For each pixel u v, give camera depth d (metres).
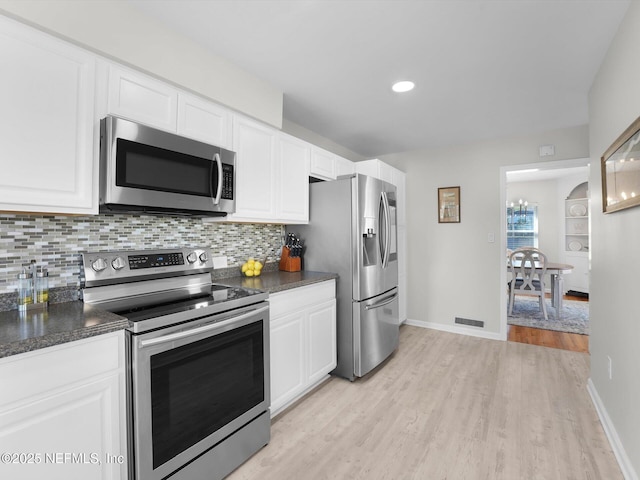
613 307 1.91
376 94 2.62
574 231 6.68
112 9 1.53
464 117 3.13
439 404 2.34
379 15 1.69
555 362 3.11
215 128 1.99
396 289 3.32
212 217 2.15
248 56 2.06
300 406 2.32
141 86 1.61
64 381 1.10
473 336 3.92
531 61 2.13
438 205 4.18
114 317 1.29
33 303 1.42
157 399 1.33
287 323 2.17
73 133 1.35
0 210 1.18
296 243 2.93
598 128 2.24
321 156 2.99
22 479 1.01
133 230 1.87
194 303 1.61
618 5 1.61
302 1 1.58
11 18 1.24
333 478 1.64
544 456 1.79
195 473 1.48
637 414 1.52
